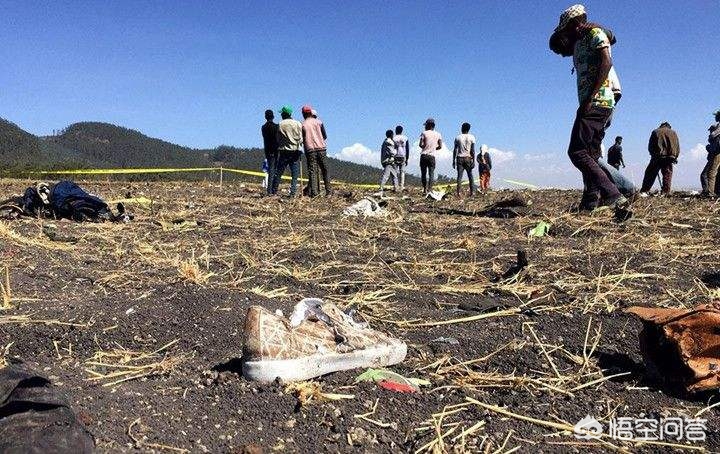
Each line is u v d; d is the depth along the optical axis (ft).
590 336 10.31
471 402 7.99
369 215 26.35
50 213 22.85
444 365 9.25
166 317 10.80
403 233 21.16
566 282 13.79
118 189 44.55
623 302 12.17
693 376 8.22
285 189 50.44
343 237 20.16
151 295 11.98
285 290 13.12
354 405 7.70
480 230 21.49
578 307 11.89
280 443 6.74
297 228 21.86
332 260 16.26
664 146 39.37
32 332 9.97
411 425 7.36
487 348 9.92
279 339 8.31
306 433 7.00
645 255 16.25
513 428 7.41
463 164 44.78
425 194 45.19
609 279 13.82
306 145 37.09
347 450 6.70
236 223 23.50
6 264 14.15
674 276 14.19
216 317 10.88
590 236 19.65
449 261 16.28
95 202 23.02
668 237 18.84
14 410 5.81
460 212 28.37
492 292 13.37
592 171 22.67
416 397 8.08
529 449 6.97
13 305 11.25
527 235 20.18
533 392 8.41
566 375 8.93
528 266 14.89
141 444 6.43
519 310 11.73
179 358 9.29
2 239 16.97
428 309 12.12
